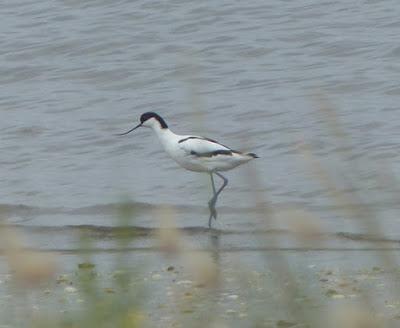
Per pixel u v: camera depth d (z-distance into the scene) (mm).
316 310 7363
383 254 7586
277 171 19344
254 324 9273
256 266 12844
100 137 22281
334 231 14766
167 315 10602
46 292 11703
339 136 8078
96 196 18484
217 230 15922
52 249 14820
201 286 11500
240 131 22234
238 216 16859
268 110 22953
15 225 16672
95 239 15492
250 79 25250
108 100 24922
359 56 25984
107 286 11133
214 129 22547
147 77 26078
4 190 19172
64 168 20625
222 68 26109
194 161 17078
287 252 13320
